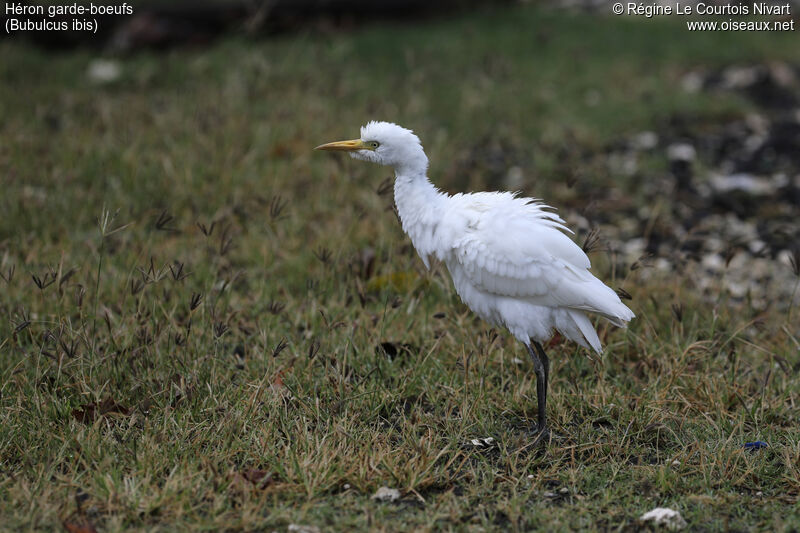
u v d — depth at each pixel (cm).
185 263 1098
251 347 970
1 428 773
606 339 971
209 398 838
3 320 964
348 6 2277
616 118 1778
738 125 1827
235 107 1631
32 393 836
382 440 790
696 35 2366
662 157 1627
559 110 1797
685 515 686
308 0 2194
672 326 1009
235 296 1059
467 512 693
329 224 1232
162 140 1475
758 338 1005
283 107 1628
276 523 669
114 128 1503
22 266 1070
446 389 882
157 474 730
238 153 1426
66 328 913
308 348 949
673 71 2098
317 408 818
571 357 953
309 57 1958
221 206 1279
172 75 1839
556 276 782
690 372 923
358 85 1811
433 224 837
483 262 796
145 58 1934
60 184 1283
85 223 1224
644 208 1427
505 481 737
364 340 964
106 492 689
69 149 1397
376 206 1248
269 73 1789
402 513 691
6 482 704
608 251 1084
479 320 1027
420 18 2392
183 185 1317
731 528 667
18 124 1495
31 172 1326
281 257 1154
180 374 855
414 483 720
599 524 681
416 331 993
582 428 830
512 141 1680
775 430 823
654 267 1121
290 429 799
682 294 1078
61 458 737
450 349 956
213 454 752
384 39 2142
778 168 1605
